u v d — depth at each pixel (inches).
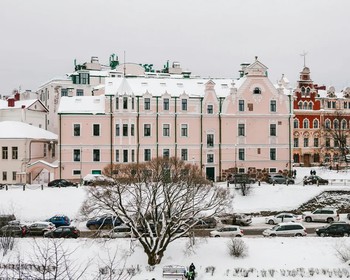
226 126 3831.2
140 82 3890.3
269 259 2231.8
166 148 3740.2
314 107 4776.1
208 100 3814.0
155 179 2319.1
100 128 3673.7
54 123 4840.1
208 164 3801.7
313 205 3159.5
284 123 3907.5
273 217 2854.3
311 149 4739.2
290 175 3828.7
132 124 3695.9
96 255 2212.1
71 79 5000.0
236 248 2234.3
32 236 2524.6
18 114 4448.8
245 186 3184.1
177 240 2380.7
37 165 3656.5
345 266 2169.0
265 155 3873.0
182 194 2383.1
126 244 2311.8
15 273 1585.9
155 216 2193.7
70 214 2938.0
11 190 3093.0
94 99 3791.8
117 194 2369.6
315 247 2322.8
